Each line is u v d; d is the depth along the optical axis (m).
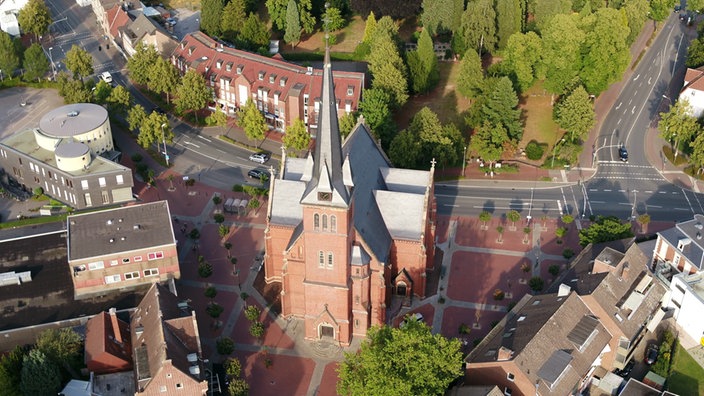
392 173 139.25
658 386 118.38
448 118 198.25
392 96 191.00
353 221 121.00
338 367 124.19
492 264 147.75
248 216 162.00
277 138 192.38
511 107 178.38
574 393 112.38
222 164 180.75
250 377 122.19
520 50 194.88
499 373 109.12
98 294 132.62
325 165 110.81
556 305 117.62
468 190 171.50
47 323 124.44
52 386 112.94
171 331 114.12
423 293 137.38
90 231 136.38
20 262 137.12
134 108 181.25
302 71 190.12
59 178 162.12
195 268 146.38
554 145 188.25
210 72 198.75
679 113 179.00
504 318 123.81
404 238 131.75
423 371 104.62
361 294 125.00
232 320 133.75
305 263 121.38
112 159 175.00
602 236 141.25
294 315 134.25
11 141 171.38
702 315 124.00
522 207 165.62
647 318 123.19
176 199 167.25
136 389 109.88
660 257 139.12
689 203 167.12
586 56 197.88
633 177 176.50
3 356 116.44
